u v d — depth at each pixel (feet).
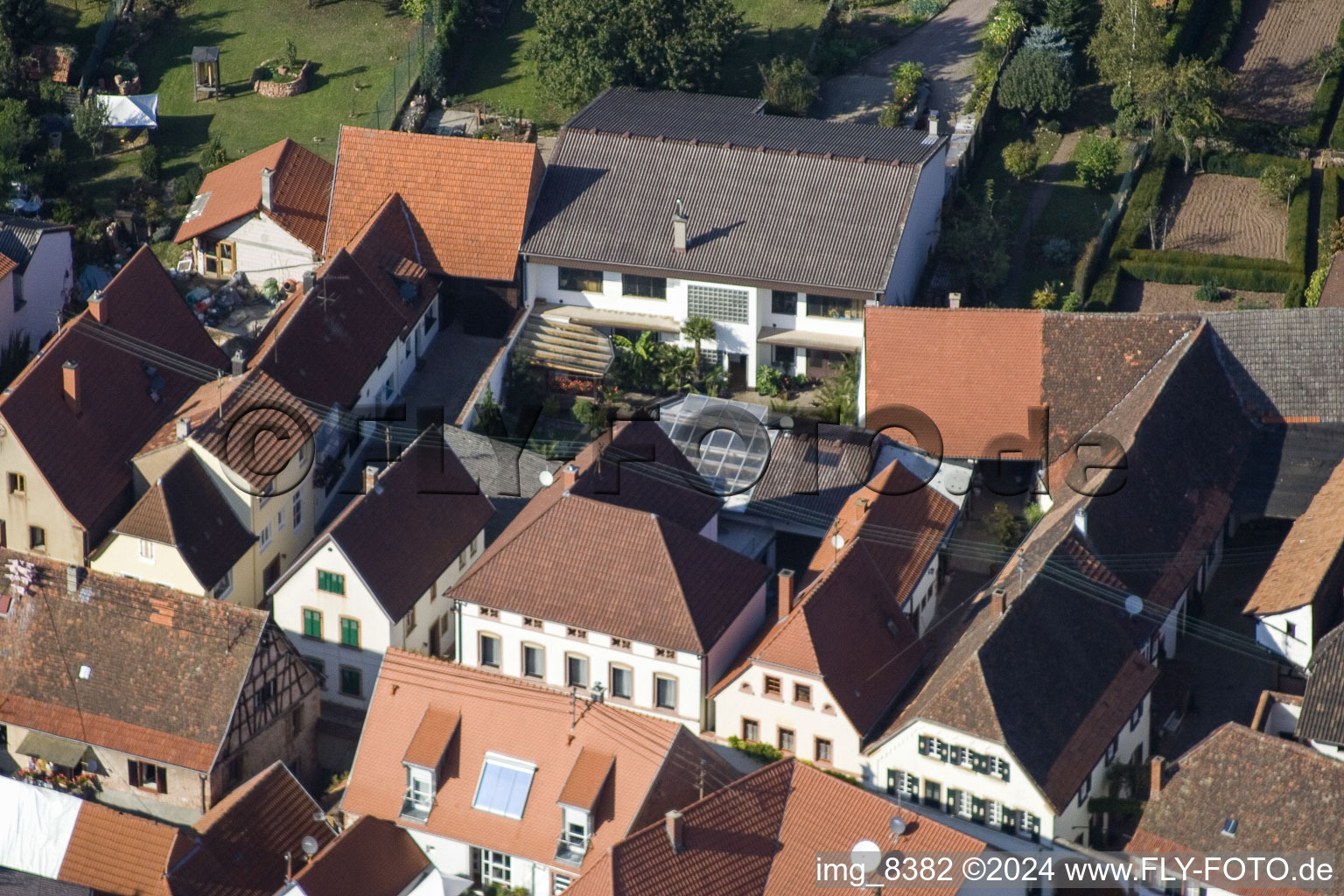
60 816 318.86
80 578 349.20
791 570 375.25
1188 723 352.08
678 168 444.14
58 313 448.24
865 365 408.26
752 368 435.12
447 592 356.18
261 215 446.60
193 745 336.08
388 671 332.39
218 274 456.04
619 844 298.97
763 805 313.12
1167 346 402.93
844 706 331.77
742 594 354.33
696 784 317.42
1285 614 357.00
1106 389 400.47
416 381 429.79
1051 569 346.95
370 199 444.96
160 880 310.04
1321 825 308.19
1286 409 399.44
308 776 356.38
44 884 314.96
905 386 405.59
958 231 457.27
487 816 321.11
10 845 318.65
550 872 316.60
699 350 435.12
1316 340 401.49
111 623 346.54
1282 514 384.27
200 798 337.93
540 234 437.58
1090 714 330.13
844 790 313.12
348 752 357.41
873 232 428.15
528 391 428.15
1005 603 334.85
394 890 318.45
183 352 407.85
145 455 379.55
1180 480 380.78
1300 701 339.98
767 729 340.80
